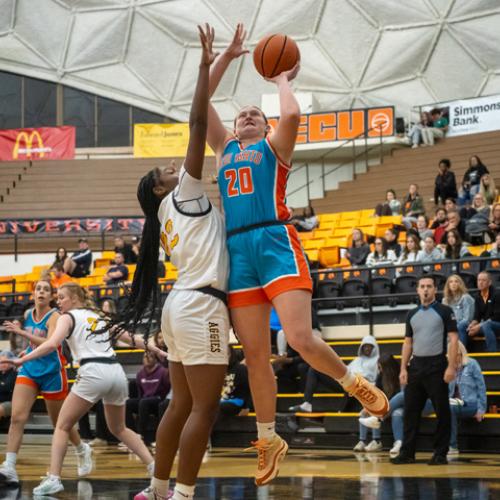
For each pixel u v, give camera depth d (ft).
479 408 32.35
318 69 95.50
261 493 17.99
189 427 14.47
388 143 80.84
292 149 14.92
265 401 14.80
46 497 17.78
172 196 15.39
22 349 34.09
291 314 14.20
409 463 26.94
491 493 17.47
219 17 96.37
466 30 90.43
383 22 92.68
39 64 101.96
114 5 99.14
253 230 14.64
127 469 25.35
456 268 43.75
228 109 98.12
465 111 78.18
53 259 75.36
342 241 60.59
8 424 47.29
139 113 101.86
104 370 21.04
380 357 34.32
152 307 16.30
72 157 90.27
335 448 35.42
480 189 59.88
